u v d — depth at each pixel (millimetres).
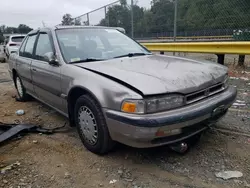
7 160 2855
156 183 2359
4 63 13320
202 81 2654
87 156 2885
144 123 2234
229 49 6727
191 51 7734
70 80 3047
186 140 3000
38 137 3432
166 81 2465
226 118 3791
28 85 4605
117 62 3189
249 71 7027
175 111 2371
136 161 2744
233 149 2904
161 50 8812
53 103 3768
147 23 10211
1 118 4289
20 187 2371
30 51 4449
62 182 2436
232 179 2369
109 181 2420
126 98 2340
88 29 3988
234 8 8500
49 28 3904
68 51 3434
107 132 2660
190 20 9219
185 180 2383
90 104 2732
